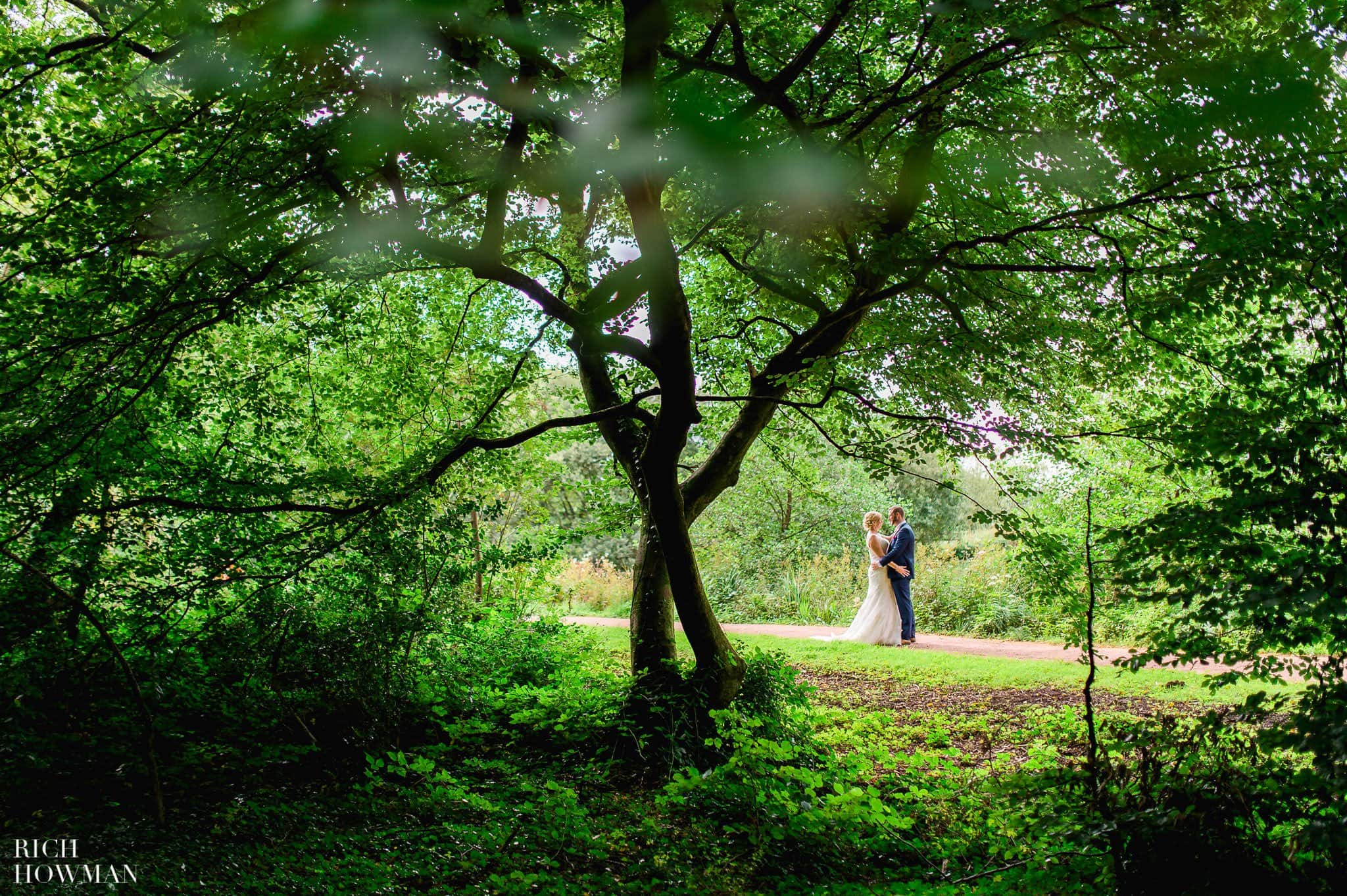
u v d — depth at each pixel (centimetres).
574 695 798
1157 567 398
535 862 486
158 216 557
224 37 485
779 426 1020
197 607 676
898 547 1354
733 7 568
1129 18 560
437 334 997
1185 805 360
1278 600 339
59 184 576
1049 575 695
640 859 509
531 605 1273
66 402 597
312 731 669
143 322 591
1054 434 744
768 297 914
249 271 630
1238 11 580
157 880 403
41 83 584
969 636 1503
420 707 764
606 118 459
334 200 615
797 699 795
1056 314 805
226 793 559
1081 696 942
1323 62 468
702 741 712
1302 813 346
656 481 747
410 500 690
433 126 526
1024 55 637
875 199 717
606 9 641
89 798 519
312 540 678
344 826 531
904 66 793
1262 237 493
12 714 571
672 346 683
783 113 636
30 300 589
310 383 888
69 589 633
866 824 524
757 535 1977
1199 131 515
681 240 857
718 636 765
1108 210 617
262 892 405
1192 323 714
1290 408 456
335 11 317
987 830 518
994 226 761
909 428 769
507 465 898
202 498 675
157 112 557
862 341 872
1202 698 886
